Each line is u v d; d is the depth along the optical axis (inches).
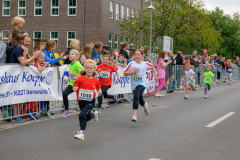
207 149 224.4
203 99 524.4
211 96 571.5
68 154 212.7
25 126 302.2
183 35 1363.2
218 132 277.7
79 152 217.3
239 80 1121.4
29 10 1301.7
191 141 246.4
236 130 285.9
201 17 1412.4
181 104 460.8
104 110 403.2
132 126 302.8
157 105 449.1
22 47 315.0
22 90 320.8
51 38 1282.0
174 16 1349.7
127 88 493.0
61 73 374.3
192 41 1397.6
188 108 420.5
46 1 1280.8
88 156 208.2
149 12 1370.6
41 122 323.3
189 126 302.5
